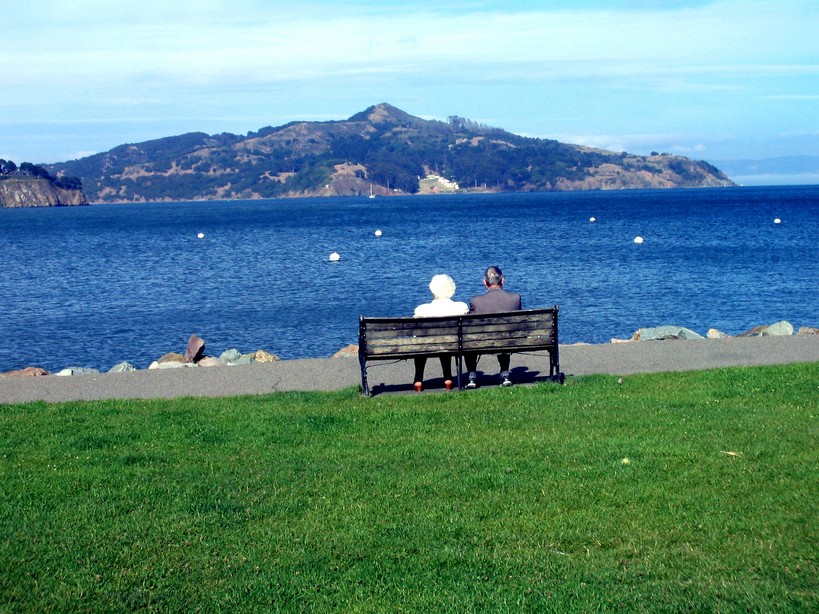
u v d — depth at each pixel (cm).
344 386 1098
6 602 481
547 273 3741
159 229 9525
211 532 577
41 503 635
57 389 1134
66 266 4812
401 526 581
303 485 668
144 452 774
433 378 1134
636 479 658
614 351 1297
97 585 501
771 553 520
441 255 4978
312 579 508
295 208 18162
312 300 3098
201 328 2555
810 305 2691
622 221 8775
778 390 973
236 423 880
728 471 667
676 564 512
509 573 511
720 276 3472
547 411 892
